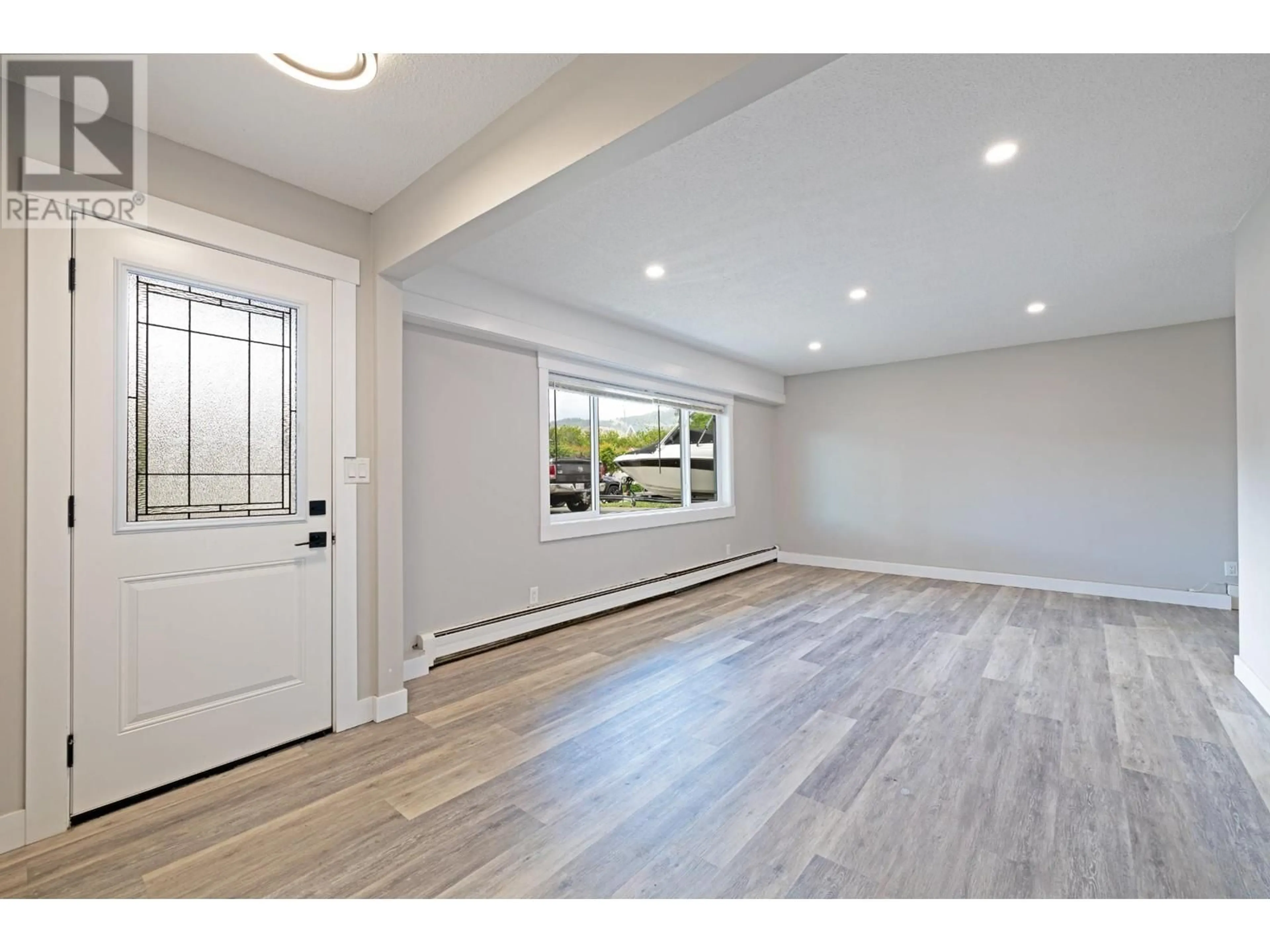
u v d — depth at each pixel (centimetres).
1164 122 191
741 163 217
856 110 185
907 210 255
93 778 179
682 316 423
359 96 178
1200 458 449
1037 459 519
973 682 294
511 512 377
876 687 288
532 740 233
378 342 254
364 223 253
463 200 206
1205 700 266
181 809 184
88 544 178
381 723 250
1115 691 280
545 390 402
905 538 596
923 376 584
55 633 172
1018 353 528
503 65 166
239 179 214
